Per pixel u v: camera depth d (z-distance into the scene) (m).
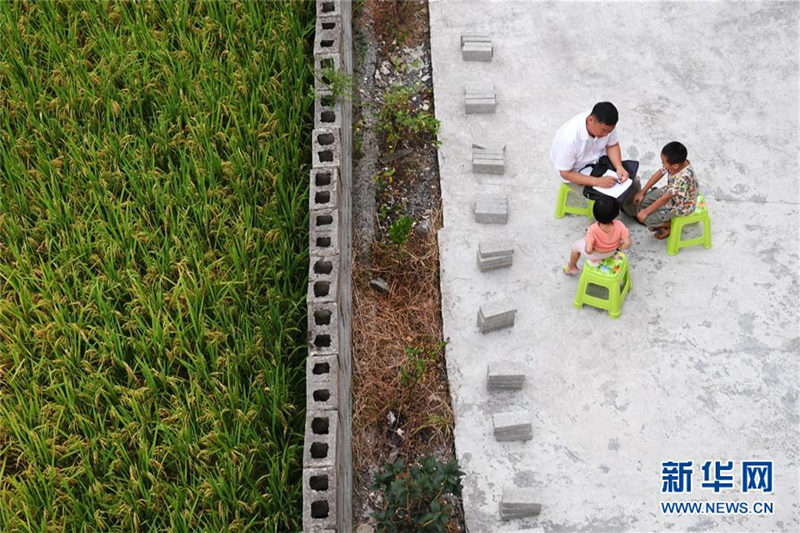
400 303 7.37
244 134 7.77
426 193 8.01
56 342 6.56
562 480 6.42
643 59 8.58
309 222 7.01
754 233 7.50
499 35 8.80
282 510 6.00
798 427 6.57
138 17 8.30
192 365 6.63
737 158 7.91
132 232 7.10
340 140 7.27
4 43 8.27
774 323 7.05
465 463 6.52
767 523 6.22
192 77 8.11
